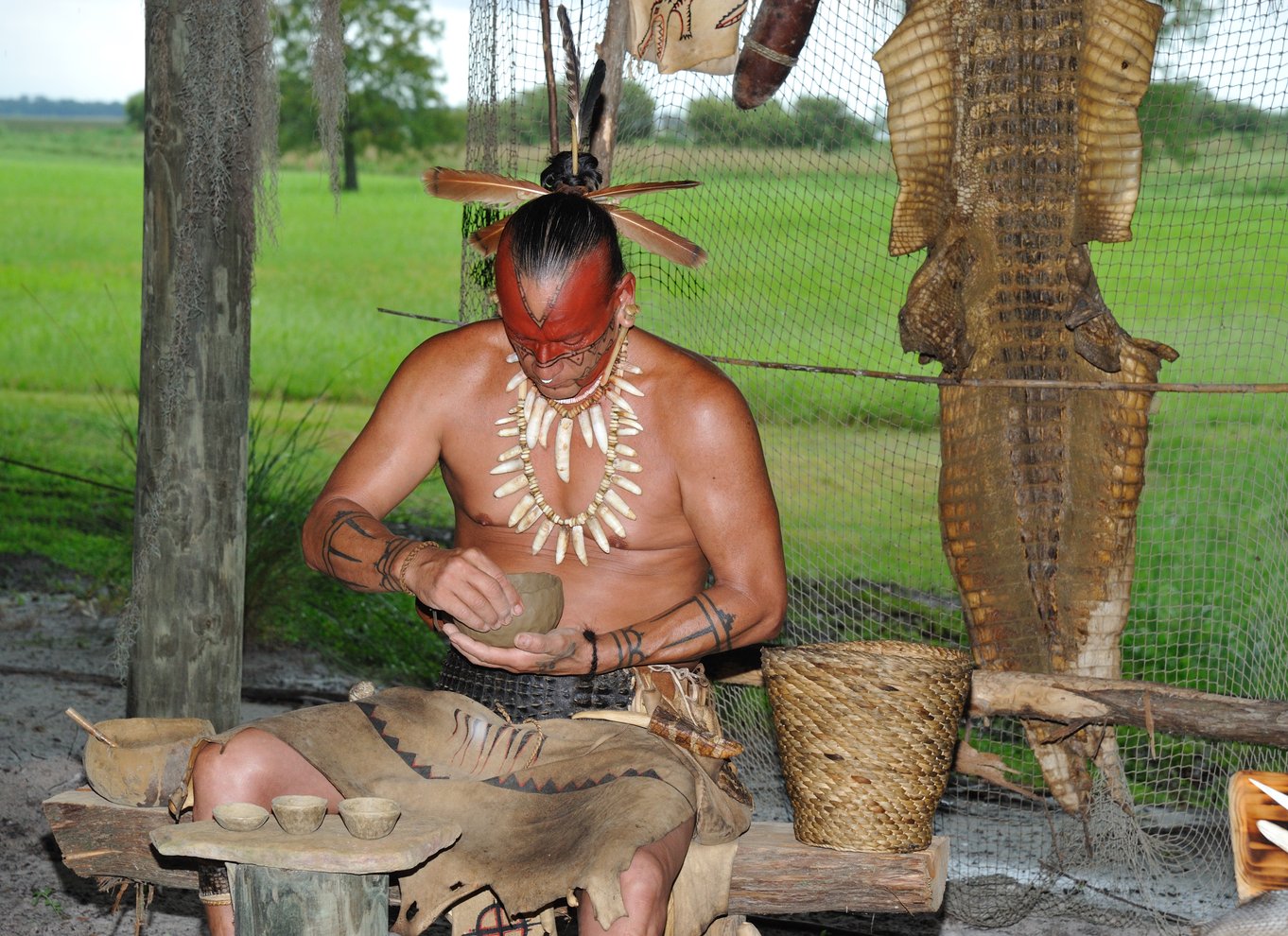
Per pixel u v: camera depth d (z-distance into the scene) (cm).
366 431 244
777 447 499
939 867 231
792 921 328
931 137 316
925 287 319
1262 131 414
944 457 323
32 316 1683
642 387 235
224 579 345
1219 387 285
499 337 244
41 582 626
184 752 243
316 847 192
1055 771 307
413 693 231
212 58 321
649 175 380
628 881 191
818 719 228
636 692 229
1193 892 333
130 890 325
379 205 3031
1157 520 524
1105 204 310
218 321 336
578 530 235
